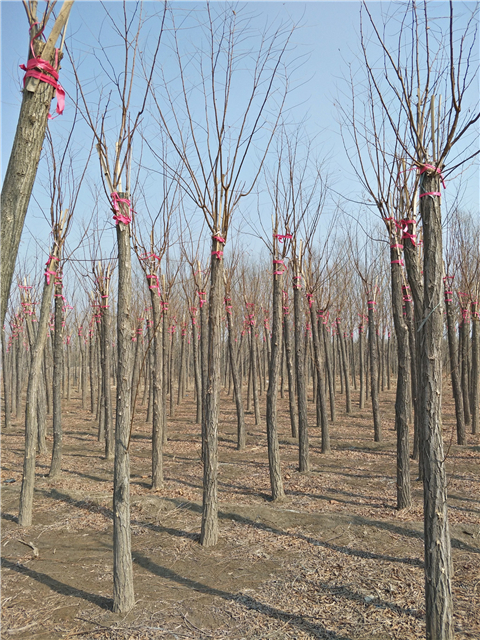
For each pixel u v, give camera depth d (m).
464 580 4.45
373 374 10.86
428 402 3.25
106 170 4.09
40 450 10.26
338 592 4.32
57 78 2.64
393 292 6.40
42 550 5.36
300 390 8.41
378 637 3.63
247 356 24.38
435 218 3.30
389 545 5.24
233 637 3.70
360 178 6.37
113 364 22.22
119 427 4.09
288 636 3.70
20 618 3.97
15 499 7.08
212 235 5.39
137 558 5.16
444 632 3.17
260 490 7.46
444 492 3.22
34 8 2.67
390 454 9.74
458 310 13.21
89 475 8.44
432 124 3.36
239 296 17.09
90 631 3.78
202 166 5.26
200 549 5.34
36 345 6.21
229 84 5.11
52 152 6.12
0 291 2.38
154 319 7.62
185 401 19.95
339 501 6.84
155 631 3.77
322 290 12.38
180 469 8.85
